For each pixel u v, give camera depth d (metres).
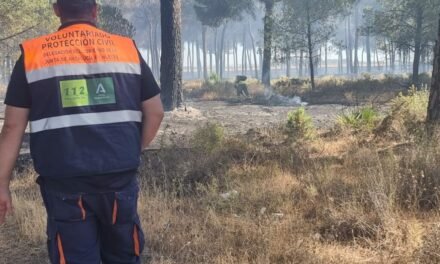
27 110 2.41
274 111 21.58
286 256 4.10
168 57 21.00
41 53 2.40
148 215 5.23
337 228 4.60
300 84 35.34
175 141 9.55
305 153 7.97
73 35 2.46
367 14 31.41
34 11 20.88
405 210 4.93
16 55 23.50
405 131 9.02
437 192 5.03
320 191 5.71
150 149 8.95
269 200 5.64
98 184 2.40
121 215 2.46
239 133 11.48
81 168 2.35
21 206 5.68
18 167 8.16
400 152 7.12
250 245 4.33
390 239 4.23
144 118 2.59
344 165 6.94
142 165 7.35
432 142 6.72
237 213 5.36
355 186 5.59
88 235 2.43
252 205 5.52
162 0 20.98
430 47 29.56
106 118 2.41
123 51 2.52
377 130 9.47
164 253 4.40
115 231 2.51
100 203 2.42
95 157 2.38
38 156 2.40
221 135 8.69
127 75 2.49
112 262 2.58
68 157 2.35
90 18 2.55
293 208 5.38
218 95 33.94
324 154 8.23
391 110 10.51
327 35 33.44
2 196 2.41
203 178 6.75
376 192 4.99
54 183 2.40
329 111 20.31
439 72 8.00
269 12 38.00
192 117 19.17
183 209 5.59
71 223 2.40
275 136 10.28
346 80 34.62
